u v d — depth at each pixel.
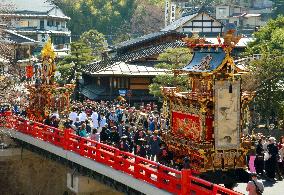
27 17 130.88
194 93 26.50
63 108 46.06
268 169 26.72
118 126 34.16
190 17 96.81
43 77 46.25
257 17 148.75
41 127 40.31
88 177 32.75
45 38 127.88
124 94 67.94
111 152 31.44
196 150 25.08
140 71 71.50
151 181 25.55
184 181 22.83
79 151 33.50
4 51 55.28
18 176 44.97
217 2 172.12
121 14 162.25
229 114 24.92
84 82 87.88
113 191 33.03
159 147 28.70
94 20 159.38
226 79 24.86
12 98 52.78
